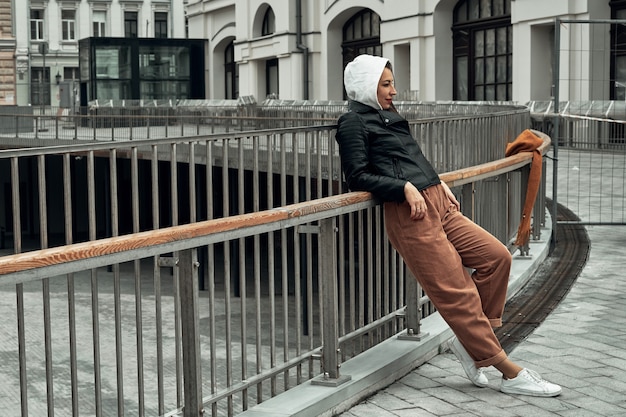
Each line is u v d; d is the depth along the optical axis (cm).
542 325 616
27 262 283
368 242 500
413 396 457
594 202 1311
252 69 4316
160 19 6581
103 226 3331
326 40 3759
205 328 1472
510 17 2747
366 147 451
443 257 446
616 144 1444
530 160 764
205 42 4688
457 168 729
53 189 3416
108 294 1969
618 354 543
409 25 3167
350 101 463
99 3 6462
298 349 443
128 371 1267
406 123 461
